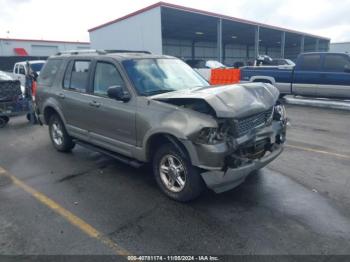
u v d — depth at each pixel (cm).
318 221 342
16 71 1600
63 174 498
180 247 302
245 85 405
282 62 2331
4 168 532
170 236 321
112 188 441
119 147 456
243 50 5081
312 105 1193
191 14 2298
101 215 366
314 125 831
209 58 4538
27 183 465
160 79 455
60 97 560
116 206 387
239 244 304
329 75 1094
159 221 349
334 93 1102
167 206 384
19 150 640
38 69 1512
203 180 372
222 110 336
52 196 419
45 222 353
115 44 2455
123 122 433
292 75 1182
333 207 373
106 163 547
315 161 536
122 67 441
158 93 426
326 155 569
